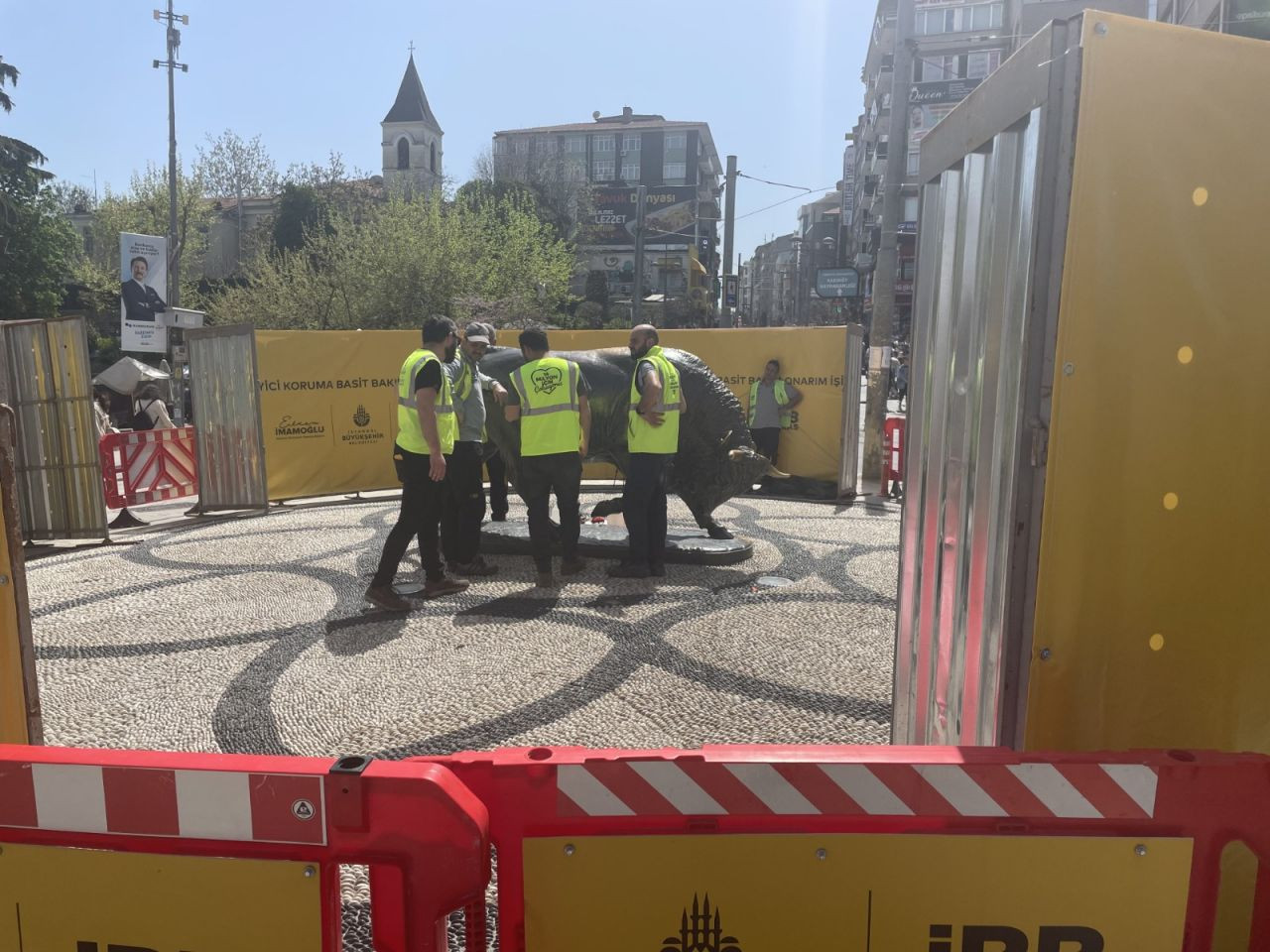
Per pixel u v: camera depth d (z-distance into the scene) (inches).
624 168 3137.3
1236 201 69.7
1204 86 68.4
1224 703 75.0
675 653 185.6
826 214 3563.0
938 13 1734.7
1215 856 59.6
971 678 84.0
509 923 61.3
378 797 56.5
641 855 60.0
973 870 59.7
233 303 1158.3
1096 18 66.3
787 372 405.1
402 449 208.5
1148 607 73.2
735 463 274.4
